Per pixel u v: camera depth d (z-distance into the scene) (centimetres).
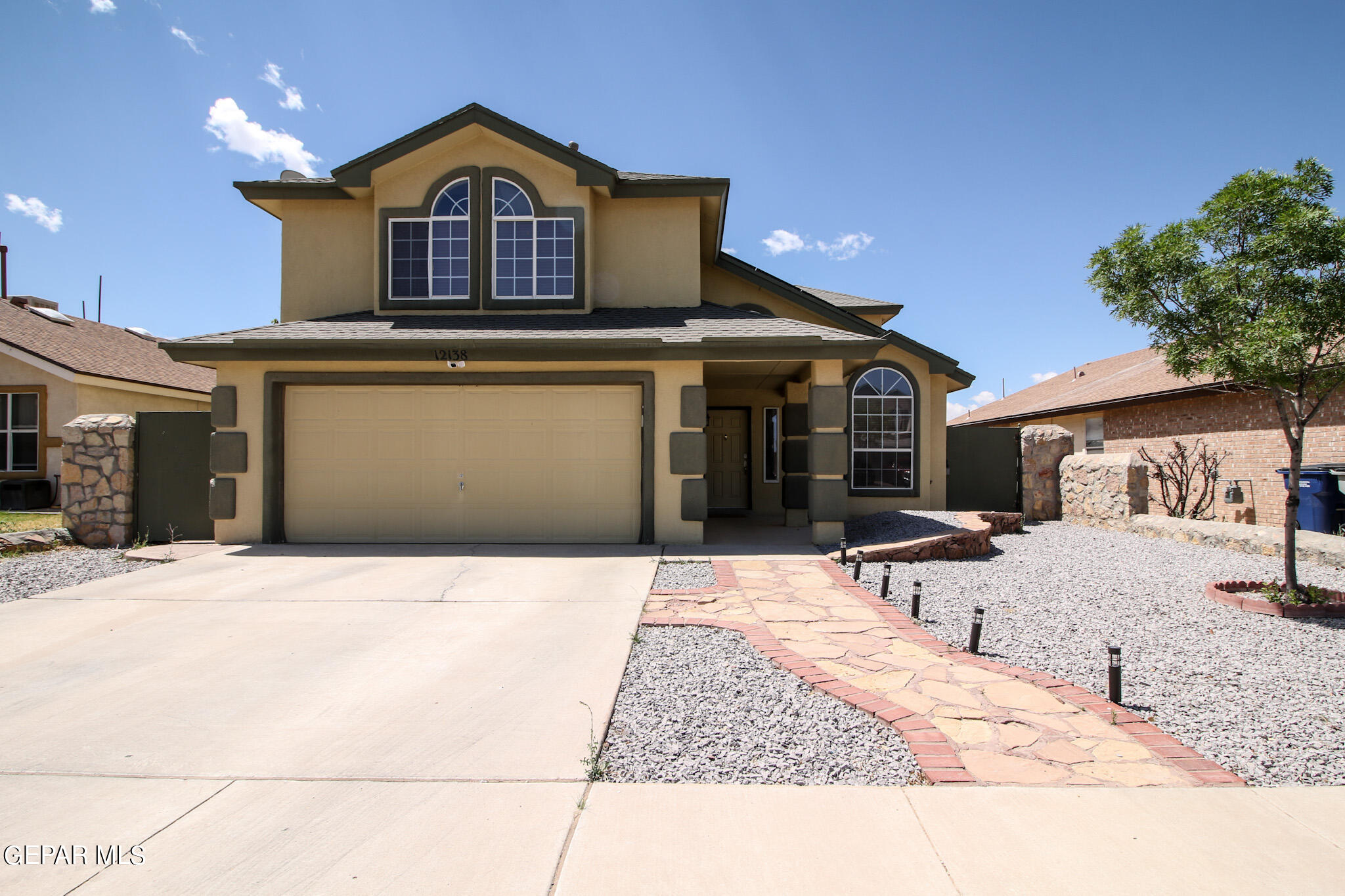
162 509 1024
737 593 701
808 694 443
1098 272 676
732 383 1338
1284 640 551
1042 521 1301
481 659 507
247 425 980
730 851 280
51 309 1969
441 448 992
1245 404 1309
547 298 1091
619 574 785
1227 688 452
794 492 1234
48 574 793
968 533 902
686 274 1144
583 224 1090
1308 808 310
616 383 983
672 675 477
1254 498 1281
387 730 390
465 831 294
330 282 1138
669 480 977
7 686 456
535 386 987
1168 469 1502
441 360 943
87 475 1011
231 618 616
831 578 765
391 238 1097
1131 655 516
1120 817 302
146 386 1681
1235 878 262
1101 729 387
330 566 829
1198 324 629
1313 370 595
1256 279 598
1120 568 824
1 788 328
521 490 992
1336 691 446
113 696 439
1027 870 267
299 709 419
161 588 722
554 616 620
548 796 321
